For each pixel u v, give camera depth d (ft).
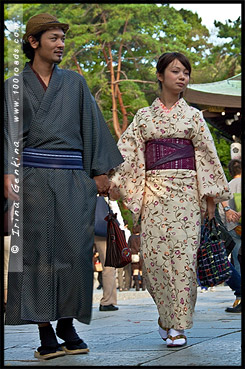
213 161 14.29
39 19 12.67
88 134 13.12
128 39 89.35
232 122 55.88
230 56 105.40
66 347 12.84
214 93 50.47
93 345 14.21
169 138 14.23
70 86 12.93
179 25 100.68
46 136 12.48
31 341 15.76
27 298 12.19
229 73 104.42
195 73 100.68
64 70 13.11
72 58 91.25
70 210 12.45
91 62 95.50
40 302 12.19
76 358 12.29
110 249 14.24
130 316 21.88
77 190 12.64
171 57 14.25
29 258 12.26
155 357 12.12
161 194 14.08
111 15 92.84
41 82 12.73
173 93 14.30
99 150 13.26
